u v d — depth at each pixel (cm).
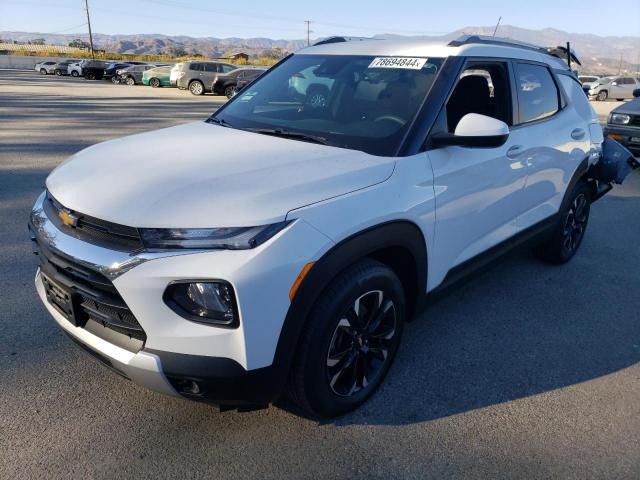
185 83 2712
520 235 391
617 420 276
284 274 206
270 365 214
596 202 747
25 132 1123
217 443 245
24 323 339
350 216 230
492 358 329
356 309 248
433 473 234
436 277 304
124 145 286
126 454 236
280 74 374
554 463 243
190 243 200
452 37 348
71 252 217
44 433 246
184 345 203
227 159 249
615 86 3353
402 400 283
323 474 230
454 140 275
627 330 374
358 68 335
